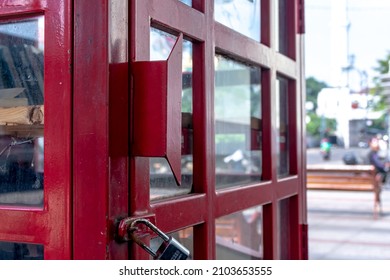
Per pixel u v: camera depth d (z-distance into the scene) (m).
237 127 2.36
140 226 1.25
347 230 7.41
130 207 1.25
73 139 1.20
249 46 1.96
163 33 1.48
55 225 1.20
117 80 1.20
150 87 1.19
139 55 1.26
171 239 1.22
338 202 10.52
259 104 2.21
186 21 1.51
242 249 2.34
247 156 2.32
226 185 1.95
